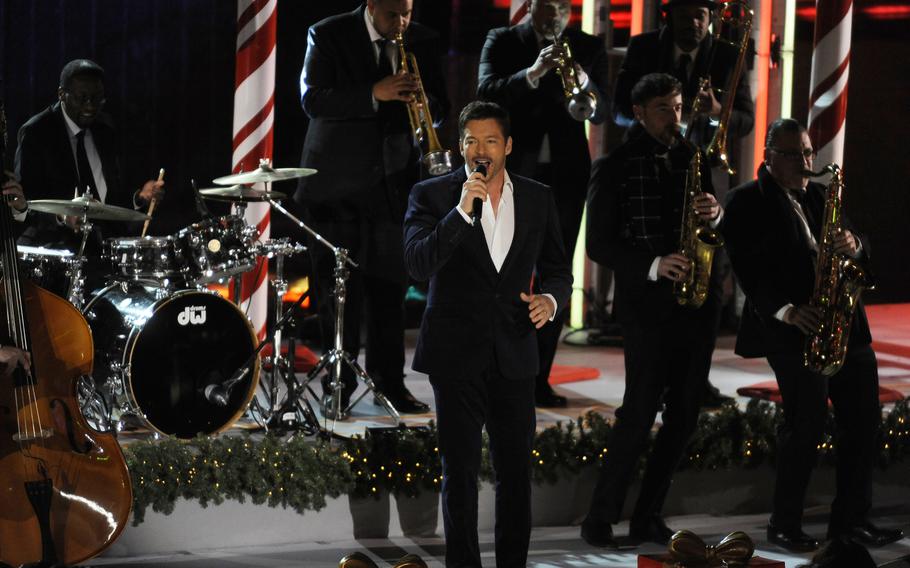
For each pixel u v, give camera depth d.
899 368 30.22
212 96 31.92
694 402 19.33
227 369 21.91
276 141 33.41
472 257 16.70
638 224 19.33
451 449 16.88
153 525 18.86
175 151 31.75
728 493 22.06
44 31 29.78
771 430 22.03
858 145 40.19
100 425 21.20
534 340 17.14
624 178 19.42
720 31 24.55
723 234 19.48
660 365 19.19
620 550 19.61
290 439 20.20
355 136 23.19
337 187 23.25
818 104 27.72
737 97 25.03
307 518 19.72
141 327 20.95
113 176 23.81
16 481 16.33
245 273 25.33
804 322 18.75
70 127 23.34
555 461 20.80
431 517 20.33
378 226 23.53
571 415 23.84
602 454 21.05
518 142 23.69
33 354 16.75
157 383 21.31
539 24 23.42
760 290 19.17
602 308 34.09
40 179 23.12
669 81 19.38
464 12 34.56
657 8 32.69
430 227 16.88
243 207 23.31
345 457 19.77
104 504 16.67
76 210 21.28
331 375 22.75
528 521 17.28
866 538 19.92
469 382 16.77
